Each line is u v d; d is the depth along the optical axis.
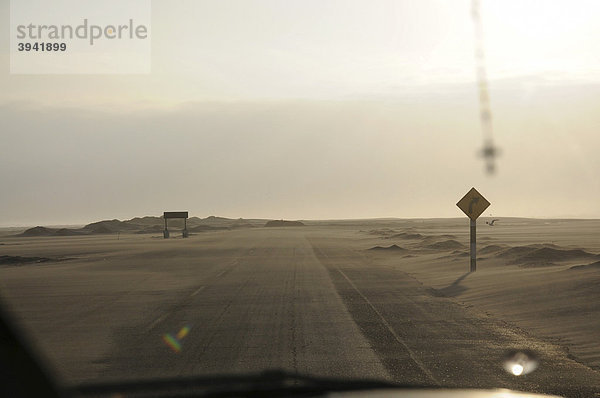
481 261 34.28
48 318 16.73
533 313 16.25
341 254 47.06
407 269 33.50
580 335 13.15
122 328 14.91
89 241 92.56
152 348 12.30
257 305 18.70
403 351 11.65
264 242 72.31
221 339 13.14
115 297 21.66
